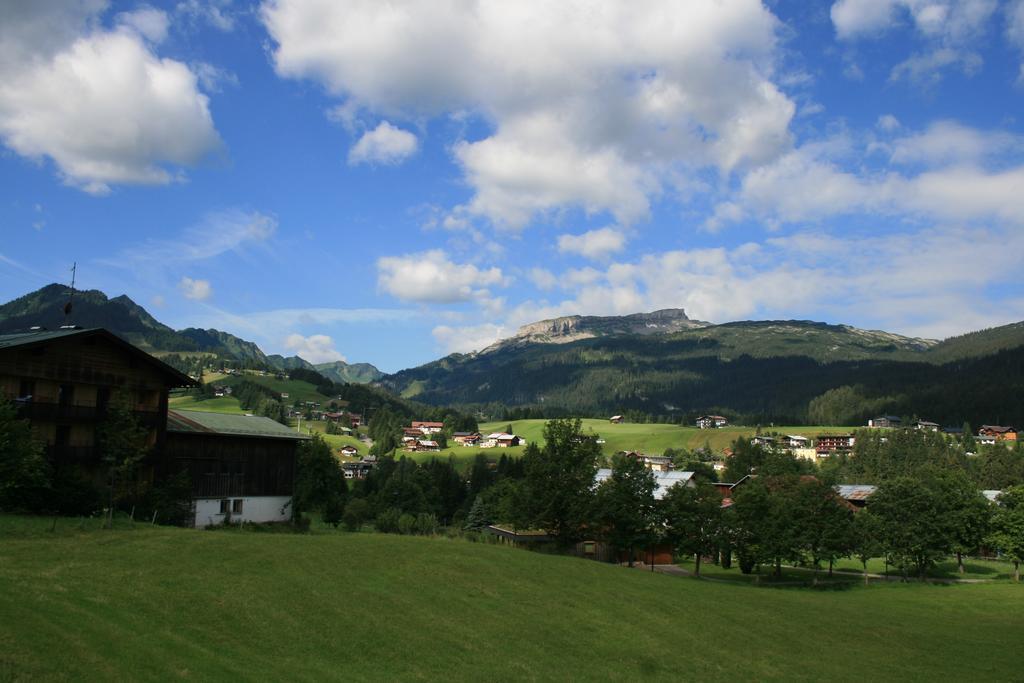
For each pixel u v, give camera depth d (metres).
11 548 33.72
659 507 72.25
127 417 51.44
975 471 179.75
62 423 55.25
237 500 67.94
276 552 39.94
